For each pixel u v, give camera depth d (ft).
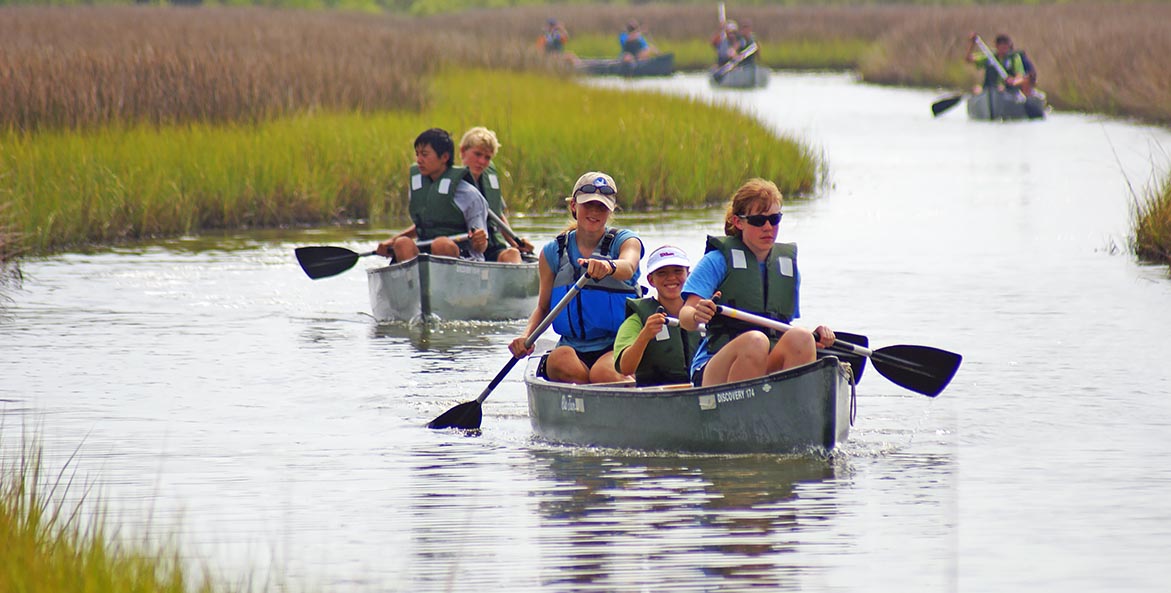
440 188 158.61
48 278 179.52
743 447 98.78
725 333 100.89
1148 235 190.49
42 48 302.86
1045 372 125.39
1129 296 162.20
